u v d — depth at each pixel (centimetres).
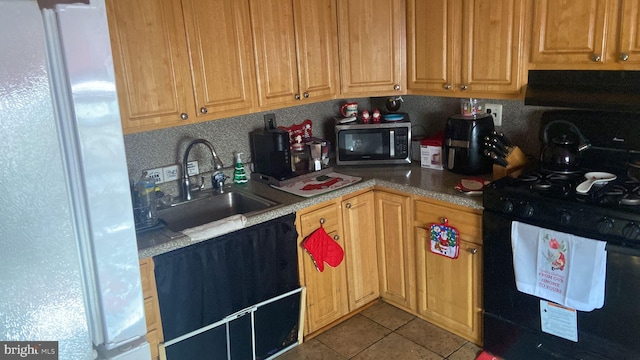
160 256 218
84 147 74
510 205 224
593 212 198
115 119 77
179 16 235
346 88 302
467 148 273
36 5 65
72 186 75
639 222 186
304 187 285
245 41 259
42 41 66
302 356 272
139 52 225
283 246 259
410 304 299
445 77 276
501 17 245
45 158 68
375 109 347
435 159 299
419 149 316
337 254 279
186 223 276
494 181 240
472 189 251
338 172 312
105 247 79
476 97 266
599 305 204
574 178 231
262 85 269
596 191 212
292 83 281
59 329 73
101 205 77
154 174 272
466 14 258
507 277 236
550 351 230
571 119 247
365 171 310
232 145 303
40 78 66
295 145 306
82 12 72
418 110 332
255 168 309
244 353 258
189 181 277
